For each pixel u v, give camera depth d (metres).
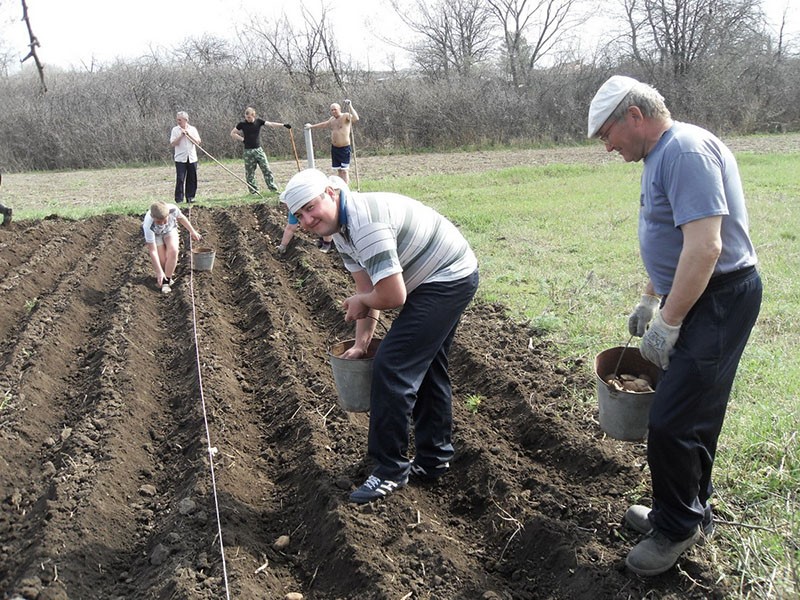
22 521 4.40
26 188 18.81
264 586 3.71
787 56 31.78
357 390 4.23
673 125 3.10
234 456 4.89
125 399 5.67
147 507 4.52
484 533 4.04
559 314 6.98
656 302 3.74
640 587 3.35
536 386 5.43
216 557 3.83
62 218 12.70
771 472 4.00
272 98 26.83
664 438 3.12
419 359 3.90
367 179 18.09
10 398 5.67
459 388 5.75
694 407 3.09
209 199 14.97
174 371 6.46
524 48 34.72
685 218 2.91
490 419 5.18
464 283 3.94
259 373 6.38
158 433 5.43
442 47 36.12
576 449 4.49
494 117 26.95
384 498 4.13
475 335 6.62
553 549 3.70
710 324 3.08
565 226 10.98
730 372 3.14
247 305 8.13
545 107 28.17
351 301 3.90
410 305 3.90
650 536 3.38
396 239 3.78
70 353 6.91
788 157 18.78
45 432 5.42
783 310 6.61
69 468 4.71
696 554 3.45
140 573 3.91
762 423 4.46
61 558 3.88
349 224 3.72
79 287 8.61
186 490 4.50
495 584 3.62
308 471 4.56
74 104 25.66
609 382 3.70
